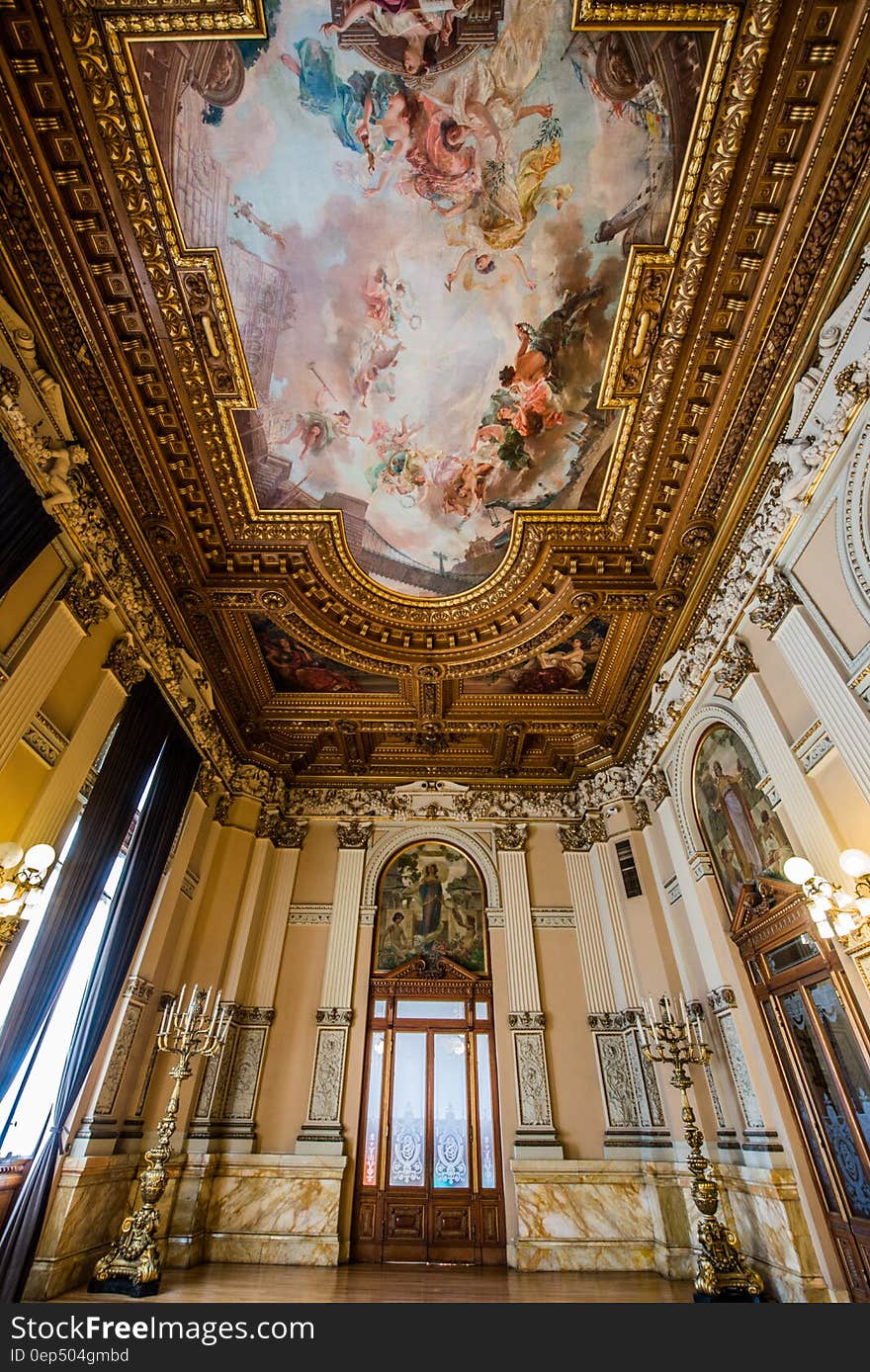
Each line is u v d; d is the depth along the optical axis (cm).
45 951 607
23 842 604
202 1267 789
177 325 625
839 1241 623
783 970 719
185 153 532
